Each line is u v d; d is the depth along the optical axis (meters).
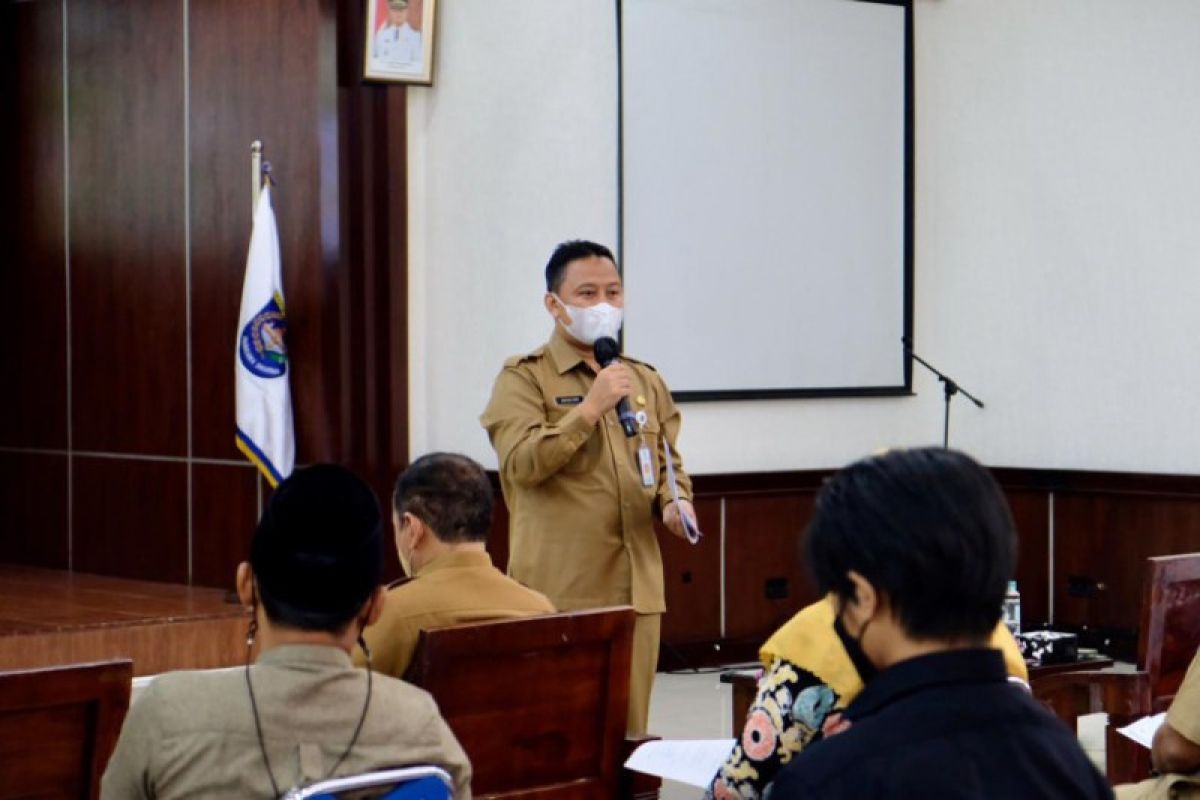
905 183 9.44
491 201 7.95
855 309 9.27
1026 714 1.74
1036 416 9.27
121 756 2.39
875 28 9.30
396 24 7.73
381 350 7.83
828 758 1.71
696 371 8.73
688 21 8.62
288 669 2.41
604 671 3.51
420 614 3.43
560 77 8.10
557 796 3.46
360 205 7.80
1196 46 8.63
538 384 4.79
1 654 6.41
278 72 7.95
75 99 8.91
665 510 4.71
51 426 9.13
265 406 7.73
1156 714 4.44
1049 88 9.17
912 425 9.53
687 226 8.65
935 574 1.73
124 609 7.25
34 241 9.16
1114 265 8.95
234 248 8.22
